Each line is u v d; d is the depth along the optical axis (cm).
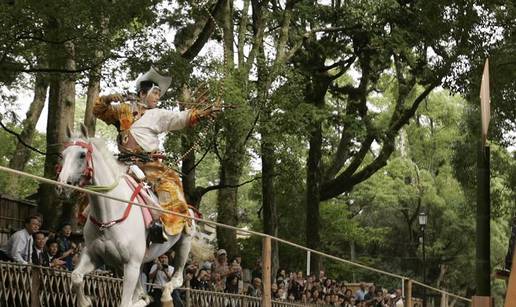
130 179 1304
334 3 3325
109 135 4784
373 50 3400
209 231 1491
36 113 3419
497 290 5141
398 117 3566
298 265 4053
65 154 1238
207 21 2744
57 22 2125
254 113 2645
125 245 1263
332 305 2452
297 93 2786
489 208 871
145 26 2281
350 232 4525
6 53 2055
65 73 2350
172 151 2497
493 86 3203
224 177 2877
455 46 3225
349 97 3600
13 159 3434
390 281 5309
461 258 5372
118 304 1511
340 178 3616
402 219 5588
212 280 1916
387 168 5425
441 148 5403
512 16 3141
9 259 1425
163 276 1617
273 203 3259
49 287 1375
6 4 2009
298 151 2816
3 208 2298
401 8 3241
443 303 1962
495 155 4094
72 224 2438
